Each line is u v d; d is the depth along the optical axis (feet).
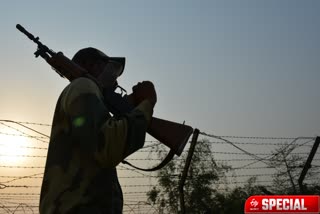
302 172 35.37
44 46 5.55
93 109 4.45
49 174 4.56
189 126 5.61
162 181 59.06
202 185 62.54
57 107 4.90
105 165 4.37
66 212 4.31
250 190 44.09
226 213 57.36
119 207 4.91
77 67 5.34
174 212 54.90
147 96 5.10
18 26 5.69
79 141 4.37
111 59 5.76
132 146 4.40
